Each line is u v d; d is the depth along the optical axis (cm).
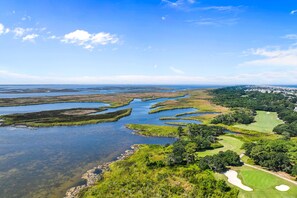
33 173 5722
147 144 7925
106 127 10688
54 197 4656
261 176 5272
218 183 4678
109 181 5081
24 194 4772
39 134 9362
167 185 4691
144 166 5672
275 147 6169
